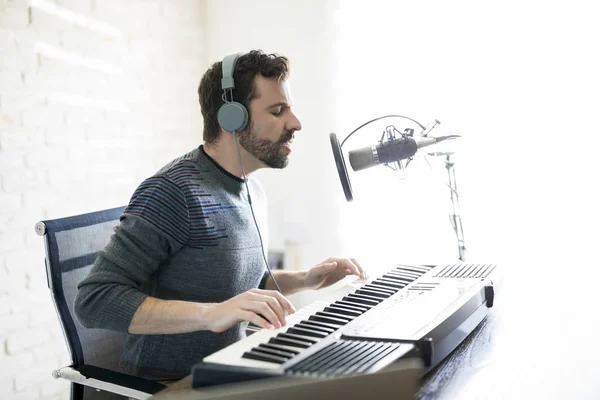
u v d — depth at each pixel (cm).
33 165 227
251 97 149
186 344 143
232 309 117
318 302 130
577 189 233
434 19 251
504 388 101
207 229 142
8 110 218
